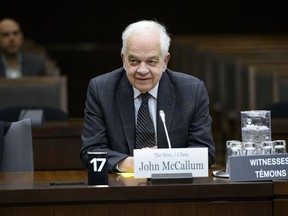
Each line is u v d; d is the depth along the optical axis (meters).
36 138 9.93
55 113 10.56
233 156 5.86
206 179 6.01
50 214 5.68
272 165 5.86
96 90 6.97
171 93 6.93
